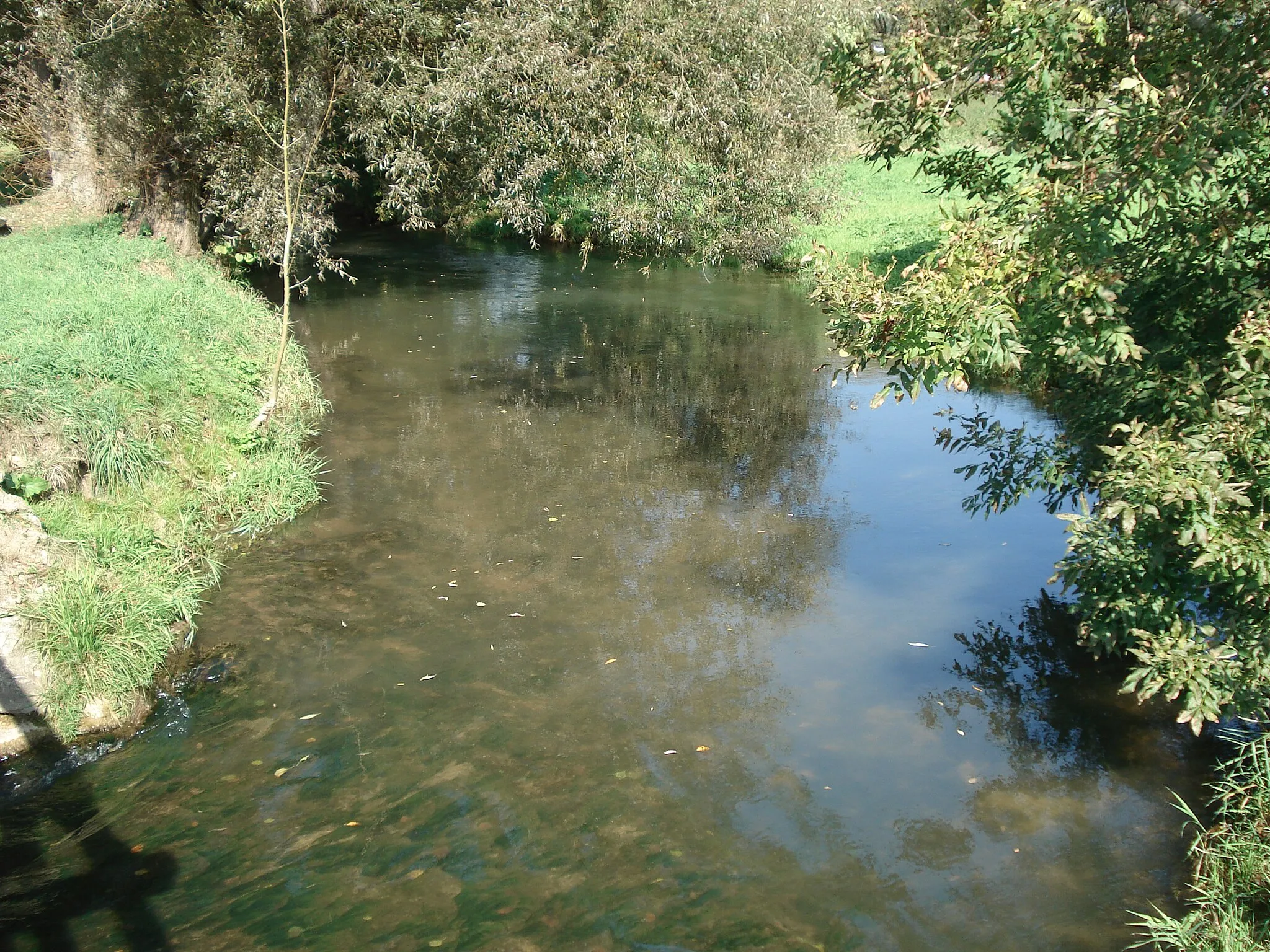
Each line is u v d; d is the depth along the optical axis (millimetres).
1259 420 4406
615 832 4965
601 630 6879
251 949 4207
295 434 9891
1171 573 5105
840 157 13844
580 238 21891
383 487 9242
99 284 10508
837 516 8805
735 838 4941
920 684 6309
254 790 5258
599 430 10961
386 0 12672
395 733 5734
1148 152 4270
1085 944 4305
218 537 8055
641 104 11883
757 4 12008
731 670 6426
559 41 11898
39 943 4223
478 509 8805
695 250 14219
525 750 5586
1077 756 5613
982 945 4297
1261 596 4609
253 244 14141
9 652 5781
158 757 5547
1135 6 5027
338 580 7496
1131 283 5586
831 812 5145
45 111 14398
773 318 16125
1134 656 6574
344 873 4664
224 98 12180
